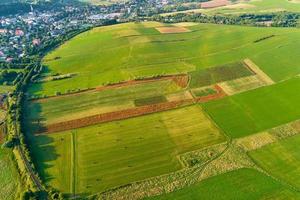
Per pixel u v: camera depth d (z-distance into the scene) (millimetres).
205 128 116375
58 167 101562
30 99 140125
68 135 115875
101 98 138125
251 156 103312
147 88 144000
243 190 90938
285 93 136875
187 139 111250
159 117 123250
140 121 121312
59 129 119375
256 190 90812
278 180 93938
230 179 94562
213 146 107750
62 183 95188
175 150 106562
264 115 123188
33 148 110438
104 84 149875
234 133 113812
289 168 98188
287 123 118375
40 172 99688
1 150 109875
